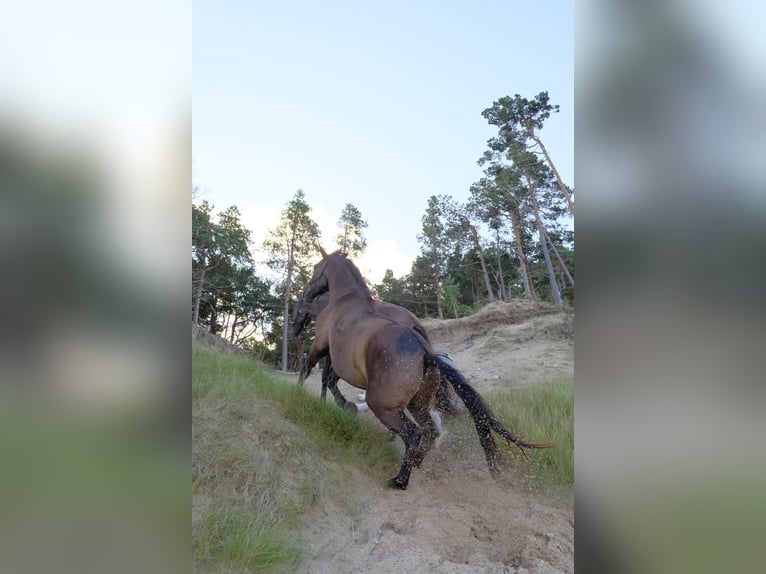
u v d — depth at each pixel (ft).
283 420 14.85
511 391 24.11
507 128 68.28
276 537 10.46
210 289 76.13
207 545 9.61
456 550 11.12
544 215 68.54
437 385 14.87
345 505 12.58
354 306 16.74
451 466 16.16
